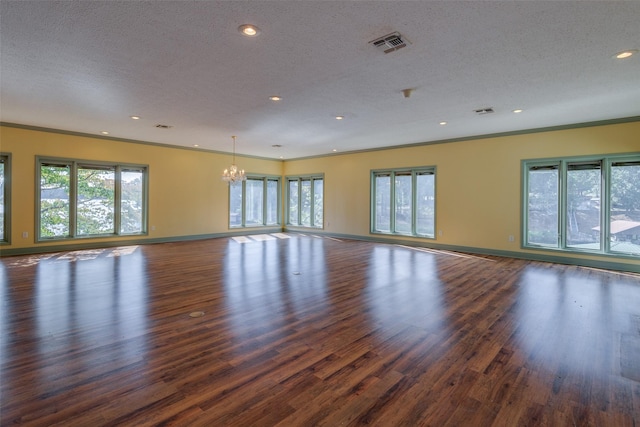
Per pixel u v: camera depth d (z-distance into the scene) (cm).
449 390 212
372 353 261
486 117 569
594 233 598
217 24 276
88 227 761
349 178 970
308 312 352
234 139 788
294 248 788
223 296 405
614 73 378
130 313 342
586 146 595
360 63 353
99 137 757
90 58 339
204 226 955
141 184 838
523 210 667
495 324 321
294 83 411
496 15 262
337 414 188
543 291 434
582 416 186
